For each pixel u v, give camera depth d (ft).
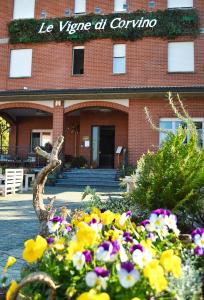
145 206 16.34
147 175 16.42
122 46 66.59
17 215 28.68
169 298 7.24
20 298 7.60
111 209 18.51
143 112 59.57
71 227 11.19
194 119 57.77
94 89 58.80
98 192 46.60
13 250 17.49
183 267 8.59
